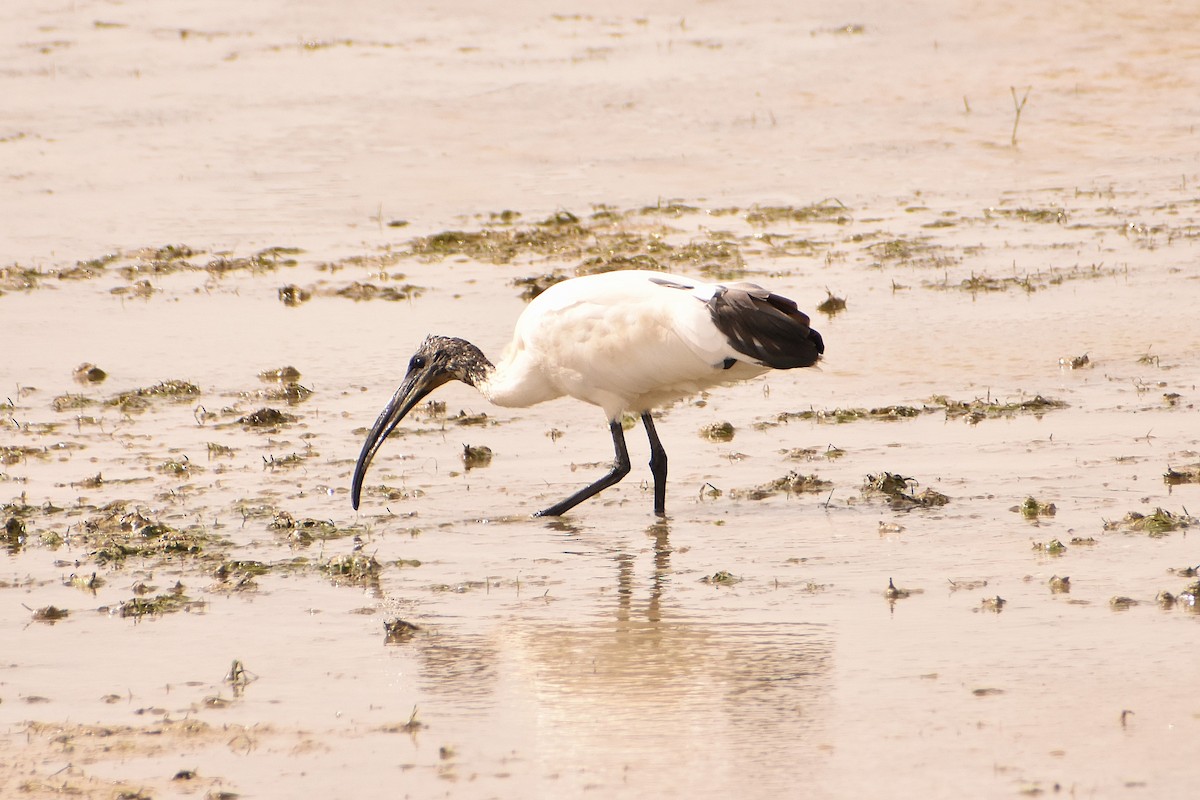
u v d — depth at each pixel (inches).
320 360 661.9
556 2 1740.9
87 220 945.5
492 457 528.4
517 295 756.0
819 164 1083.3
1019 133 1156.5
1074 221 896.9
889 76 1347.2
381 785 277.4
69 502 482.3
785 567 402.6
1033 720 294.4
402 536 443.8
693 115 1233.4
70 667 343.0
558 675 329.7
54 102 1311.5
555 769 281.9
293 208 973.8
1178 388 576.1
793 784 271.3
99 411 597.6
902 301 726.5
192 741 299.1
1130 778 267.9
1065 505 445.4
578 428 562.9
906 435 532.4
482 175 1063.0
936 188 1008.9
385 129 1198.9
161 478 508.4
